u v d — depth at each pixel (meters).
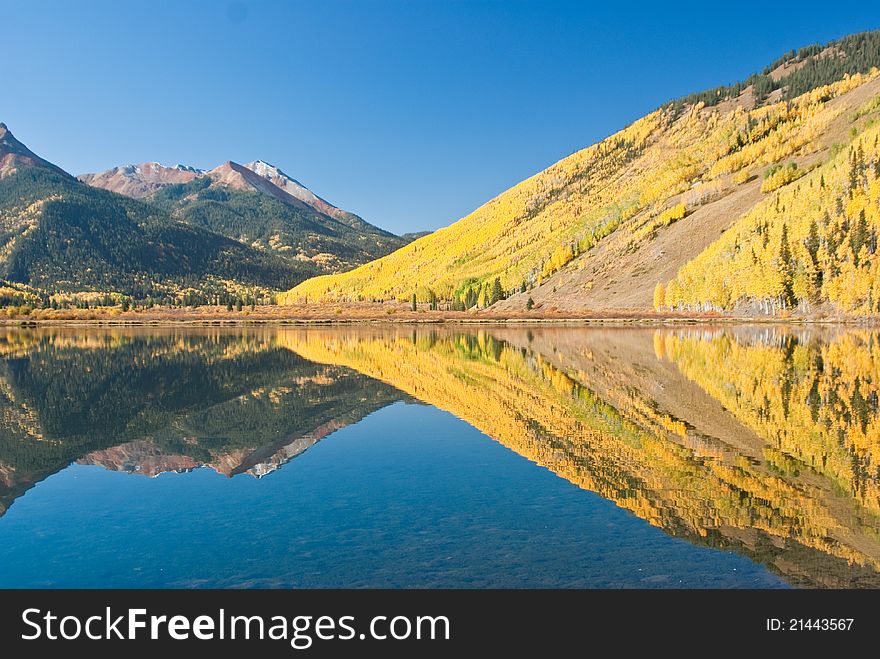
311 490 16.45
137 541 12.85
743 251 121.44
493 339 83.94
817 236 108.00
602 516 13.73
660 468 17.75
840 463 17.98
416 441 22.67
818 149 173.50
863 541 12.11
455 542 12.36
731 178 186.50
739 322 110.44
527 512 14.09
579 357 53.59
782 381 34.75
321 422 27.34
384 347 74.00
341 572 11.12
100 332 122.12
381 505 14.95
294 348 75.12
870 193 100.19
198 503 15.54
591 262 183.12
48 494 16.62
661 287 135.88
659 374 39.69
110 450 22.44
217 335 109.31
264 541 12.69
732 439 21.30
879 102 171.50
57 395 37.03
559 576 10.79
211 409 31.58
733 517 13.48
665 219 175.50
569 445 20.95
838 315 98.25
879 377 35.66
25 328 142.00
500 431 23.75
